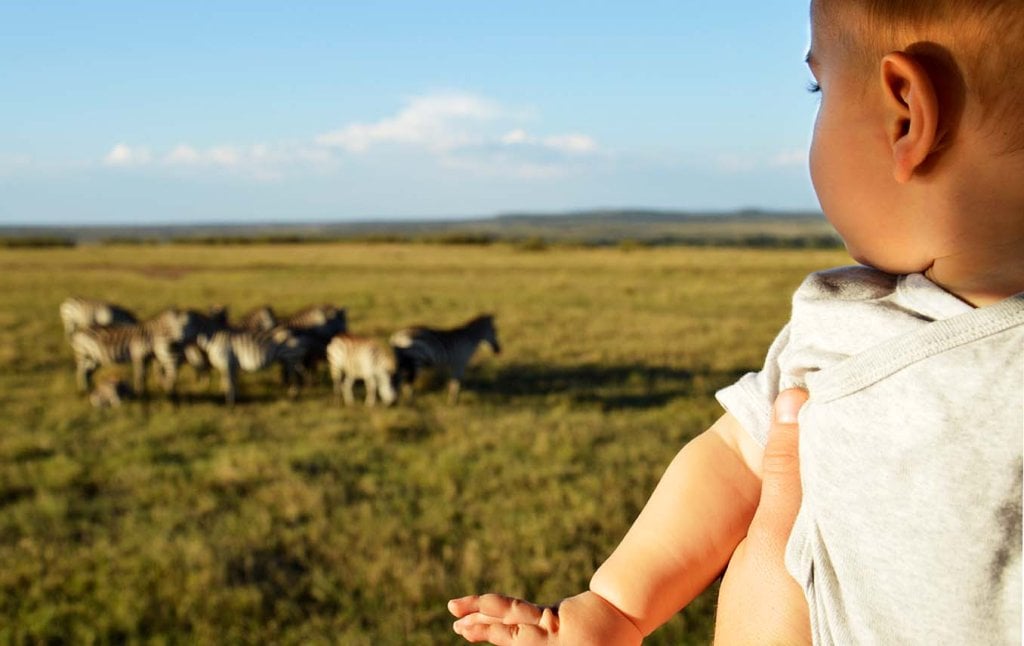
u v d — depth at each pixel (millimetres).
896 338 717
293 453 9773
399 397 13977
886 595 704
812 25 793
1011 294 684
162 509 7797
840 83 746
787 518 871
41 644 5375
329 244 82062
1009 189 665
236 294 30062
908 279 749
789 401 864
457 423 11336
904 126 695
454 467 8922
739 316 22781
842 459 737
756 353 16844
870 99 723
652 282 33312
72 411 12406
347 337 13984
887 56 676
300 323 18844
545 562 6375
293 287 32594
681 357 16438
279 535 7090
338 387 14211
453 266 44031
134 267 43969
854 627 730
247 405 13562
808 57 805
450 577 6254
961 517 662
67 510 7820
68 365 16672
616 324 21047
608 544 6855
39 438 10391
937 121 662
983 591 656
